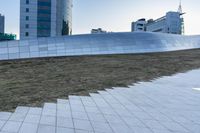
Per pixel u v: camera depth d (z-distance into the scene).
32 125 7.79
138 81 18.66
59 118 8.69
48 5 104.19
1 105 10.12
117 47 46.97
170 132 7.83
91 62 29.39
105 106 10.84
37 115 8.90
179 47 55.12
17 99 11.30
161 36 55.84
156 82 18.56
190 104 11.88
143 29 178.62
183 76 22.17
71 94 13.02
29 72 21.61
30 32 102.50
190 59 35.25
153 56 38.97
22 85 15.34
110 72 22.39
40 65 26.58
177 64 30.19
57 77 19.00
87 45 44.72
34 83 16.17
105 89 14.90
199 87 16.84
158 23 164.50
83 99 11.99
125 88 15.57
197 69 26.98
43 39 42.91
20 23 102.00
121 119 9.00
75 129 7.66
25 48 39.88
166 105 11.52
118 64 28.14
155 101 12.27
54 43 42.62
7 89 13.87
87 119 8.77
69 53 42.03
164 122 8.86
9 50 38.75
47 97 12.02
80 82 16.95
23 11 101.69
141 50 48.59
